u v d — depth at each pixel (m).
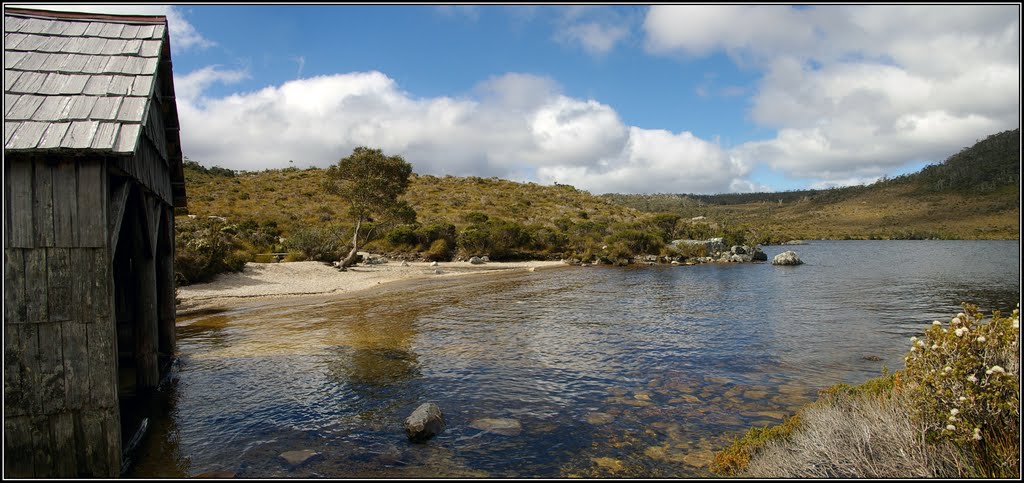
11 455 5.07
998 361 4.81
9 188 5.00
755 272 34.72
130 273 10.36
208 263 24.17
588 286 25.92
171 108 9.10
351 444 6.73
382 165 34.22
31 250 5.07
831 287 25.59
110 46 6.51
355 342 12.80
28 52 6.04
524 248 45.66
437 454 6.44
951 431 4.65
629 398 8.57
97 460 5.33
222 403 8.27
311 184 78.38
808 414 6.32
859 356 11.36
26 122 5.09
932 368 5.05
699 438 6.88
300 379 9.59
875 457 5.02
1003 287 25.53
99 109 5.45
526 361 10.96
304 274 28.27
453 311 17.89
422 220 58.97
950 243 102.38
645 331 14.32
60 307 5.15
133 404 8.18
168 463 6.13
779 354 11.57
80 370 5.23
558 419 7.62
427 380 9.57
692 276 31.59
